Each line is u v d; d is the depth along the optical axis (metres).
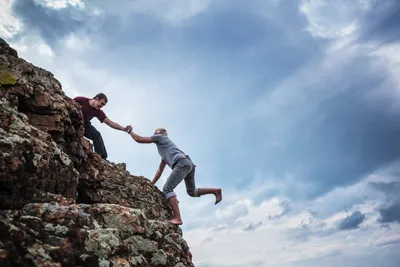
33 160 4.31
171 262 5.79
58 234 3.93
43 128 5.23
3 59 5.27
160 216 7.18
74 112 5.95
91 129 7.57
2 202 3.87
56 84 5.91
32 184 4.30
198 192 7.46
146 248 5.36
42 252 3.54
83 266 3.90
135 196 6.87
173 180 6.91
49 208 4.14
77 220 4.25
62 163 4.93
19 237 3.43
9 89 4.99
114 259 4.26
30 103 5.22
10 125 4.45
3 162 3.90
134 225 5.27
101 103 7.62
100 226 4.95
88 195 5.99
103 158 7.62
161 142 7.19
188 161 7.01
